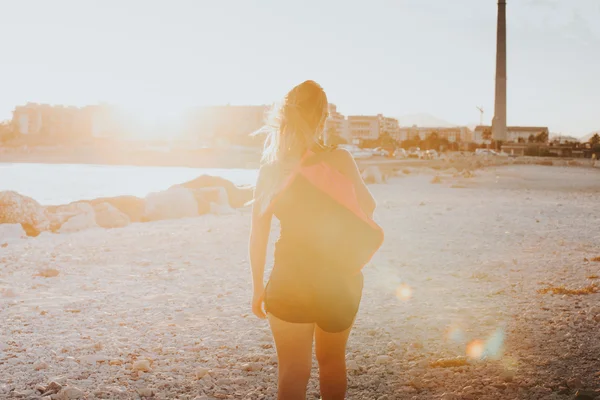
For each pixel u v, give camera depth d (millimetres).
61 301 6512
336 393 2615
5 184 30469
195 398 3775
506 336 5129
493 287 7336
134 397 3795
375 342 5039
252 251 2600
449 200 20906
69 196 22828
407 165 56531
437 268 8695
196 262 9141
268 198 2496
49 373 4195
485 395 3801
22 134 198500
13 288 7137
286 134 2541
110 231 12727
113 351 4727
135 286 7387
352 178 2557
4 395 3768
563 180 35750
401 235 12203
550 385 3947
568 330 5273
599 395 3746
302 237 2473
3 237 11391
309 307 2422
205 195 17156
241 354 4711
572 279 7719
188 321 5734
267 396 3834
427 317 5883
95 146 129125
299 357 2461
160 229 13125
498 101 144625
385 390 3938
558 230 12977
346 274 2488
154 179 39438
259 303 2615
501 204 19375
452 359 4434
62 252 9914
